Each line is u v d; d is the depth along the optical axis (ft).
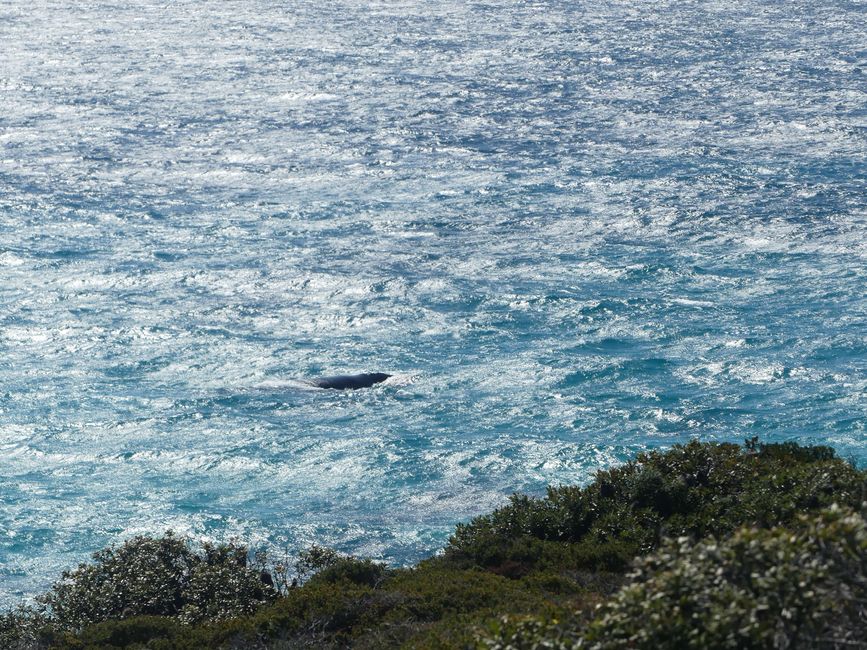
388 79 604.49
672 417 185.47
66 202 352.90
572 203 342.03
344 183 378.32
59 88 586.45
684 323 235.40
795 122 451.12
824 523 40.81
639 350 221.46
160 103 543.39
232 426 186.80
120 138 460.14
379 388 205.05
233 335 238.27
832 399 190.60
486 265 284.20
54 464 173.17
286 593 106.11
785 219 311.47
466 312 250.16
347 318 248.73
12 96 561.43
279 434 182.70
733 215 318.04
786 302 246.06
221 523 149.59
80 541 146.10
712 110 485.56
